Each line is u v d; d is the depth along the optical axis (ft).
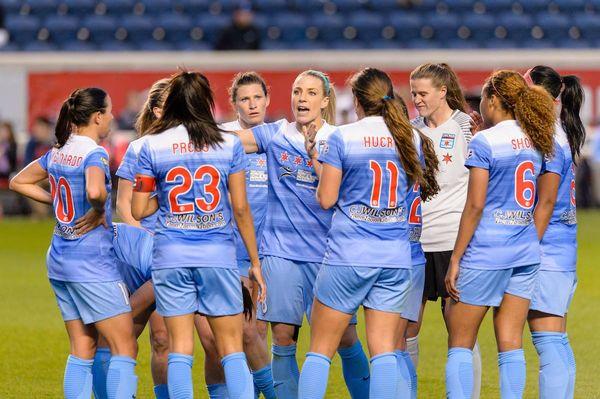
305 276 86.02
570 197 83.41
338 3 318.65
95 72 280.31
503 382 79.41
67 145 79.30
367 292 77.46
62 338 125.70
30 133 279.69
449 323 80.59
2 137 265.34
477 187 77.36
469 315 79.15
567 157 82.02
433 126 92.02
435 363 112.37
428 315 142.10
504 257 78.07
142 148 77.00
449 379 79.20
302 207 85.71
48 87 280.51
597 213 269.85
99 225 79.10
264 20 311.88
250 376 77.15
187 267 75.92
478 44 309.42
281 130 87.04
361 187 76.84
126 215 84.69
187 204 76.33
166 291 76.64
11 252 203.00
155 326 86.17
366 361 87.71
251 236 79.46
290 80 279.90
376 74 78.48
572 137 84.43
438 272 91.09
